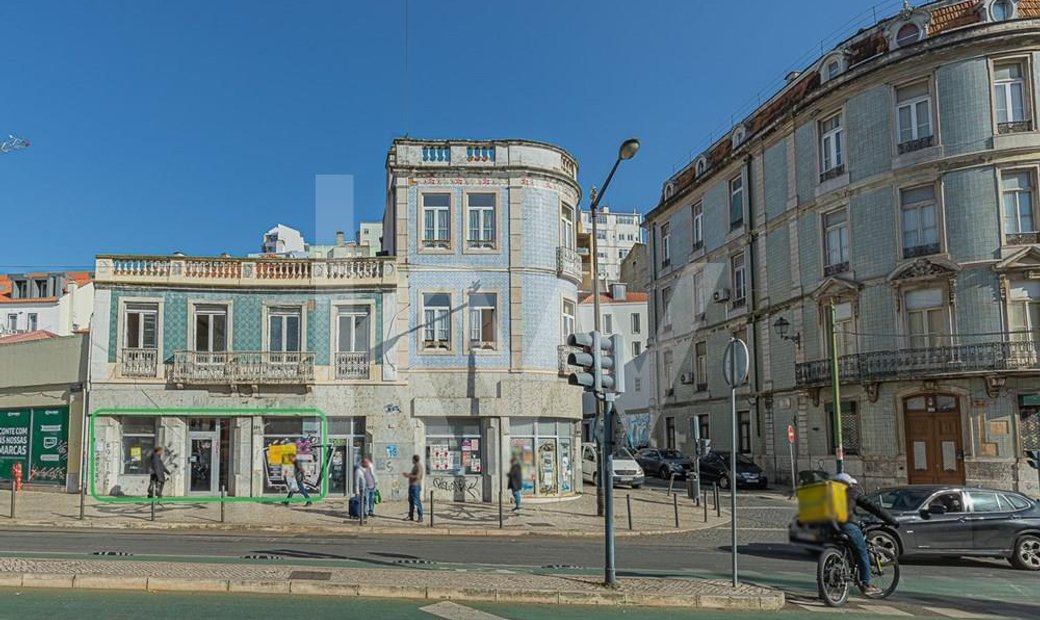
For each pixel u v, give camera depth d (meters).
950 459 27.17
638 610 9.71
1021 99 26.97
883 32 30.19
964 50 27.38
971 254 26.89
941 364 26.94
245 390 25.44
